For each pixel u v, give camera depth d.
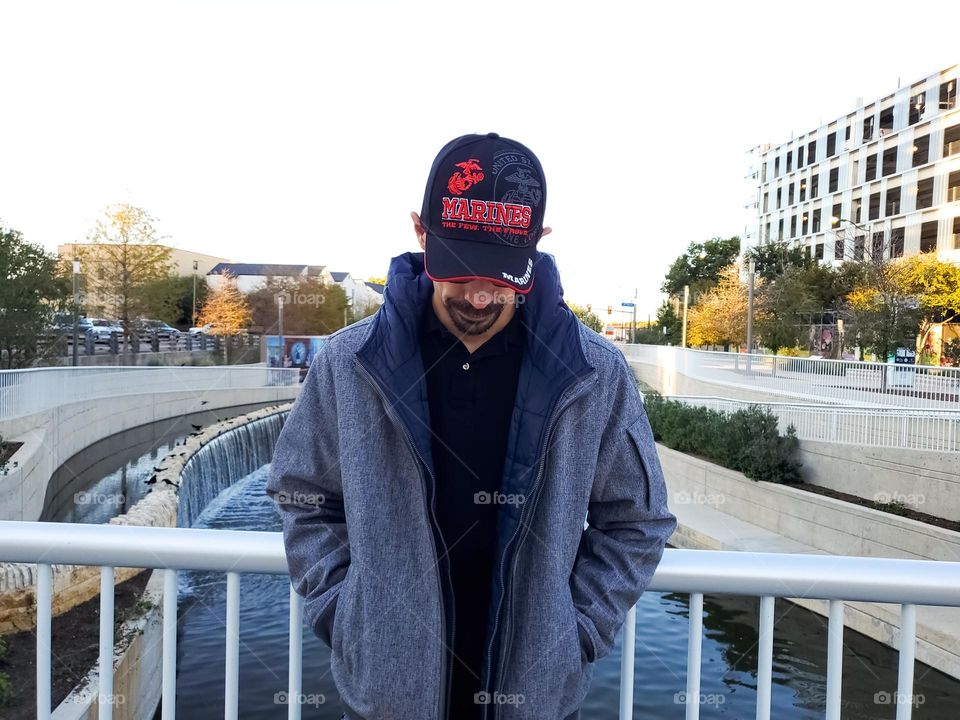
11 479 9.03
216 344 32.72
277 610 7.01
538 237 0.96
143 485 14.34
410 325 1.00
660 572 1.18
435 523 0.98
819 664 7.22
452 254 0.93
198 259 61.53
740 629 8.01
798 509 10.80
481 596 1.05
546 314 1.00
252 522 12.62
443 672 0.98
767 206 52.84
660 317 51.91
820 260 43.62
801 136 47.72
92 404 15.65
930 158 35.09
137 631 5.02
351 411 1.00
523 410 0.99
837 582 1.17
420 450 0.97
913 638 1.18
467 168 0.92
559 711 0.99
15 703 3.95
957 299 23.56
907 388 15.40
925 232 35.38
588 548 1.10
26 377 12.01
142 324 27.84
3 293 16.53
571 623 0.99
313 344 30.14
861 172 40.75
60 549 1.20
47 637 1.23
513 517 0.98
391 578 0.97
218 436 15.41
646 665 6.27
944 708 6.41
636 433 1.04
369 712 0.97
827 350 31.16
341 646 1.00
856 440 10.92
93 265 25.61
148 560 1.20
